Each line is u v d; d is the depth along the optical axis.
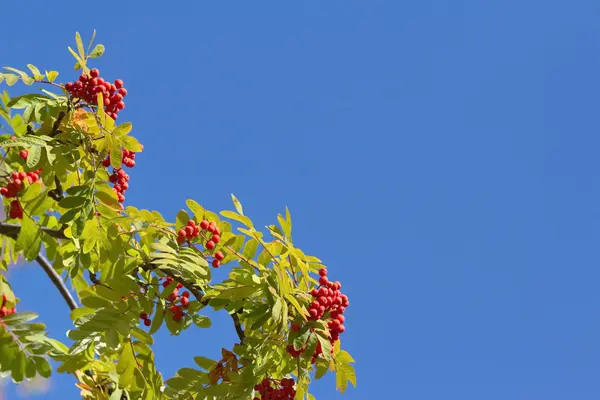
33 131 5.63
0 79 5.41
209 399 5.29
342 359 5.50
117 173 5.80
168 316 5.55
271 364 5.58
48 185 5.36
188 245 5.56
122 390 5.62
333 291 5.45
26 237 4.90
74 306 5.47
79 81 5.61
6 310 4.54
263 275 5.36
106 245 5.17
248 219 5.47
